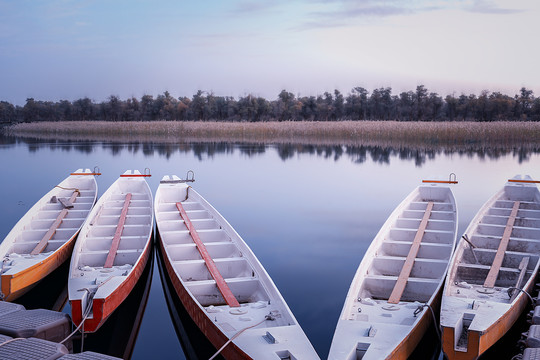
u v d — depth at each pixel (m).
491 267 7.30
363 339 5.08
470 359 4.95
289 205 13.60
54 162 22.38
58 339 5.33
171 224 9.57
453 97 58.94
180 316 6.79
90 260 7.85
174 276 7.09
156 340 6.38
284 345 4.95
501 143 29.92
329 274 8.45
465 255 8.19
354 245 10.00
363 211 12.87
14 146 30.34
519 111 55.69
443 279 6.69
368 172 19.17
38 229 9.55
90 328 5.70
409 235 8.89
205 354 5.82
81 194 12.27
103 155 25.14
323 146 29.69
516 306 5.88
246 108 64.19
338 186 16.38
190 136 38.53
